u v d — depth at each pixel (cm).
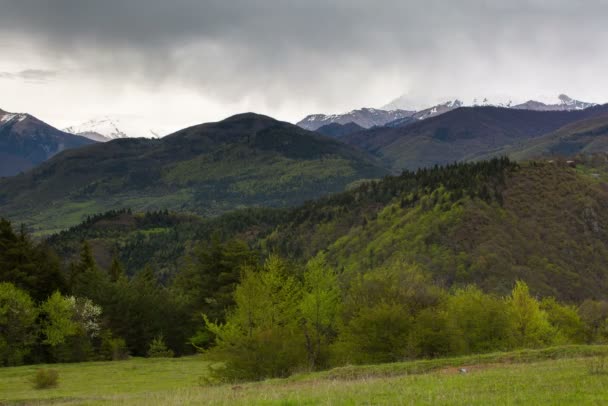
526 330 5309
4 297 5578
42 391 3794
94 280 7681
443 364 3045
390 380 2394
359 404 1700
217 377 3572
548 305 7312
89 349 6394
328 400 1762
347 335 4000
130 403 2291
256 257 7706
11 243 6919
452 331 4000
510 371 2450
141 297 7612
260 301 3900
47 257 7581
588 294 13438
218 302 7119
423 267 14125
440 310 4338
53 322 5944
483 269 13788
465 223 15938
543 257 14800
